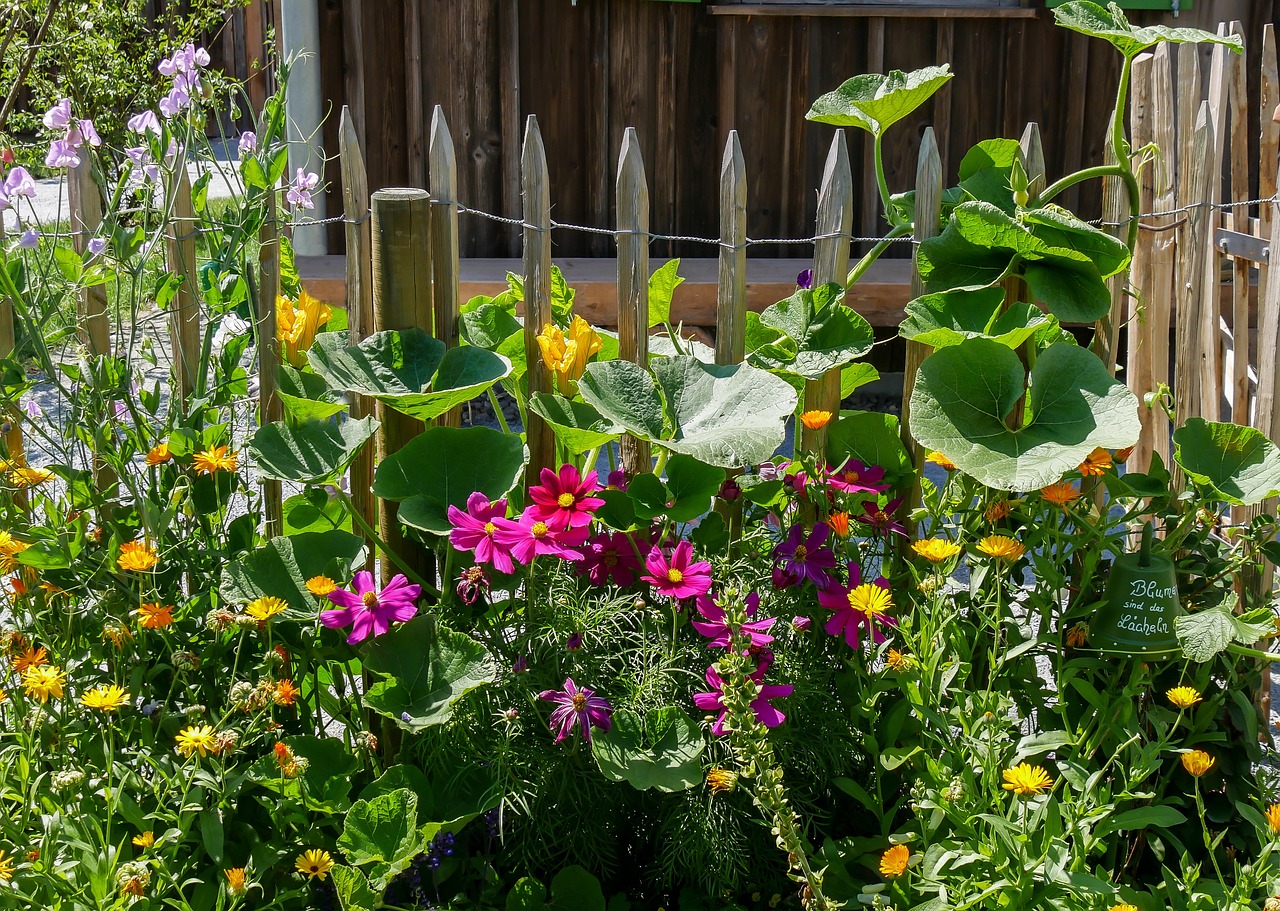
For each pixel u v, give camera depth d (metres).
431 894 2.19
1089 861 2.24
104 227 2.33
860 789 2.13
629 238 2.51
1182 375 2.98
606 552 2.28
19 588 2.20
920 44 5.50
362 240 2.58
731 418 2.34
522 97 5.45
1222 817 2.28
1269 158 2.82
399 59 5.37
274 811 2.03
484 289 5.07
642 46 5.42
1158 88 2.92
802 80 5.51
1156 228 2.97
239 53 12.52
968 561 2.33
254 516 2.46
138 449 2.38
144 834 1.85
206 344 2.45
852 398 5.82
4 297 2.38
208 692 2.19
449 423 2.69
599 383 2.36
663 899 2.26
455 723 2.15
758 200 5.64
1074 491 2.25
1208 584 2.42
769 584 2.37
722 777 1.97
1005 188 2.63
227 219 2.44
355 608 2.15
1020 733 2.29
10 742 2.12
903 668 2.09
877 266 5.46
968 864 1.97
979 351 2.36
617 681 2.20
